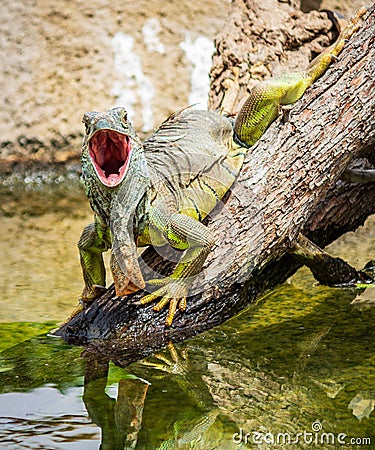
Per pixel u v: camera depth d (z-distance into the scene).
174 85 14.31
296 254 7.40
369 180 7.96
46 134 13.95
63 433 4.98
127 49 14.16
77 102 14.08
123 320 6.43
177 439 4.93
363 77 7.02
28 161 13.86
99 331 6.45
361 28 7.44
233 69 11.48
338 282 7.82
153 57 14.23
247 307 7.27
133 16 14.12
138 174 5.99
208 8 14.23
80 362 6.14
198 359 6.18
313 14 11.55
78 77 14.07
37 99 13.92
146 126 14.27
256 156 6.94
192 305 6.58
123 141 5.87
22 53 13.88
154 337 6.39
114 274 6.18
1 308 7.61
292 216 6.80
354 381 5.75
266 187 6.75
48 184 13.45
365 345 6.44
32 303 7.76
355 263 8.58
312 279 8.17
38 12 13.84
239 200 6.75
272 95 7.43
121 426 5.09
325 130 6.89
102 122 5.69
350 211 8.11
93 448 4.79
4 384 5.77
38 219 11.14
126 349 6.28
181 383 5.75
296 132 6.91
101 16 14.05
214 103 11.77
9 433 4.97
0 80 13.85
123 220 6.03
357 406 5.36
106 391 5.62
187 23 14.24
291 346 6.43
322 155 6.84
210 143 7.11
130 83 14.21
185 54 14.29
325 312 7.21
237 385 5.72
